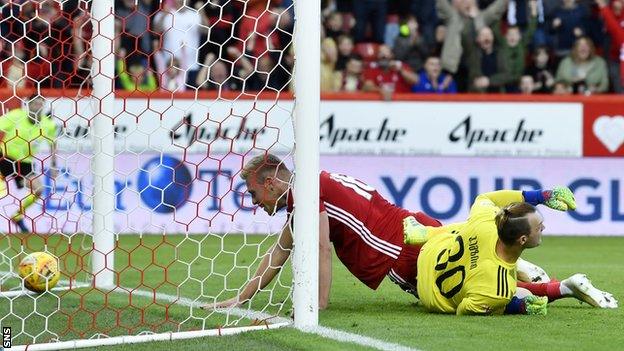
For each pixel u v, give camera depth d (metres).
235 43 37.69
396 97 38.28
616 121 38.19
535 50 40.47
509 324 16.64
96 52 21.20
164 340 15.42
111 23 21.25
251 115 36.94
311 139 16.19
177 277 23.83
